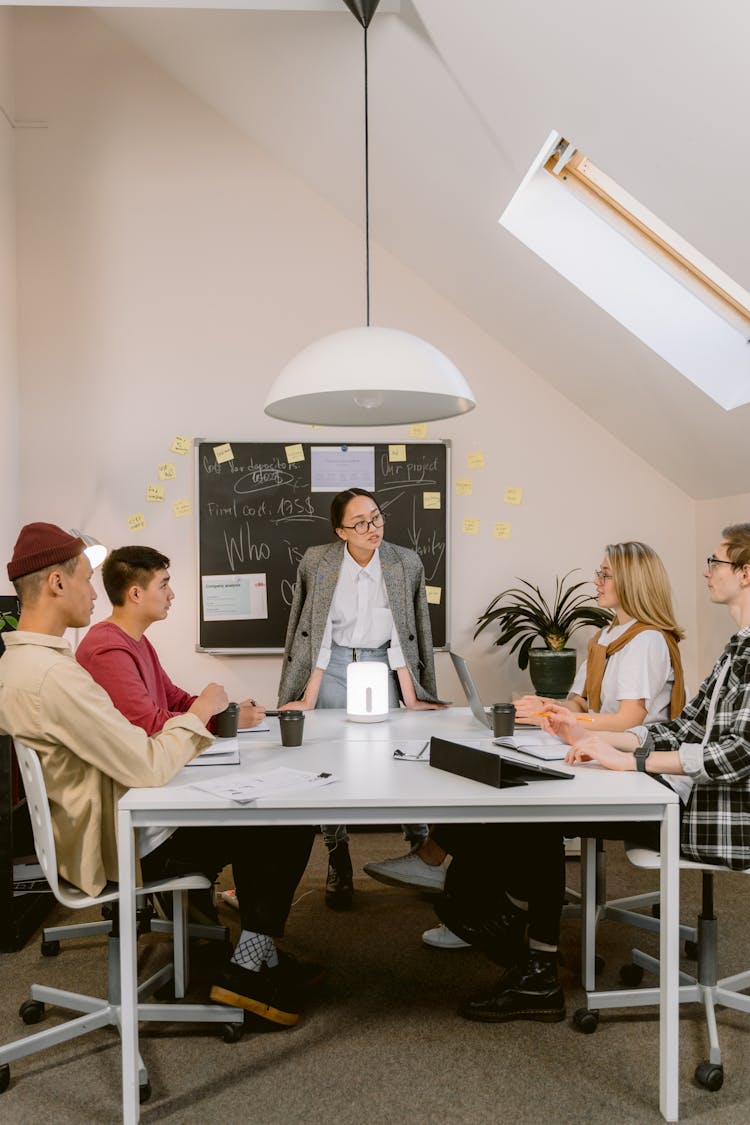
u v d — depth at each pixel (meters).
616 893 3.53
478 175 3.39
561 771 2.15
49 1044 2.18
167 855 2.30
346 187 4.23
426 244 4.20
